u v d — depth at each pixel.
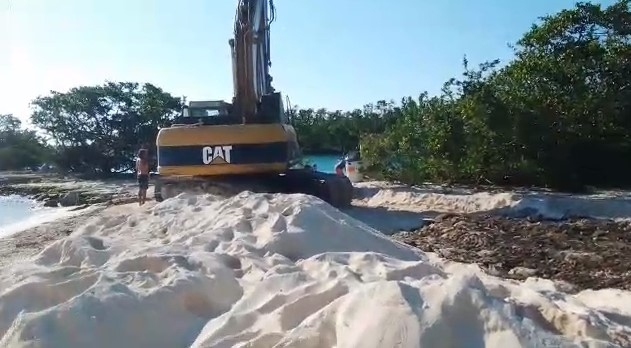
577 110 20.09
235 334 4.69
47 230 14.42
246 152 13.69
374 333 3.99
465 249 10.45
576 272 8.69
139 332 4.78
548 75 20.55
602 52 21.56
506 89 20.92
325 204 8.65
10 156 50.50
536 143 20.12
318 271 5.86
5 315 5.08
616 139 20.75
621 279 8.17
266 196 9.22
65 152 43.19
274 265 6.40
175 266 5.93
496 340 3.83
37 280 5.51
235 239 7.39
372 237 7.82
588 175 21.14
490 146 20.67
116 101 42.81
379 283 4.47
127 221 9.64
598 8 22.20
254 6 14.54
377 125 39.84
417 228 12.87
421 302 4.18
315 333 4.28
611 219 13.45
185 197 10.74
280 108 14.73
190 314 5.18
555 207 15.20
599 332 4.14
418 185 21.64
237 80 14.57
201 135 13.73
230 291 5.62
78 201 25.72
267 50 15.77
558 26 22.55
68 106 42.41
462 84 21.62
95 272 5.78
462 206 16.30
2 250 11.71
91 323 4.66
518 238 11.22
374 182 23.02
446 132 21.23
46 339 4.51
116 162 43.53
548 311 4.42
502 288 5.21
